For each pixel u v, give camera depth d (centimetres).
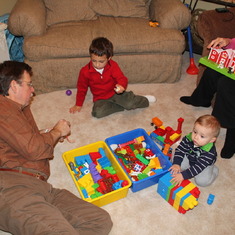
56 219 124
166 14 260
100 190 171
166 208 171
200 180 179
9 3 302
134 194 177
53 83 259
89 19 276
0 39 246
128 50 252
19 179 134
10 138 131
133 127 227
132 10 284
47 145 144
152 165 186
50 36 245
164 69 269
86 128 225
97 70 220
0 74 134
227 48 218
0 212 124
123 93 236
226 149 201
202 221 164
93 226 137
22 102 144
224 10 239
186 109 247
